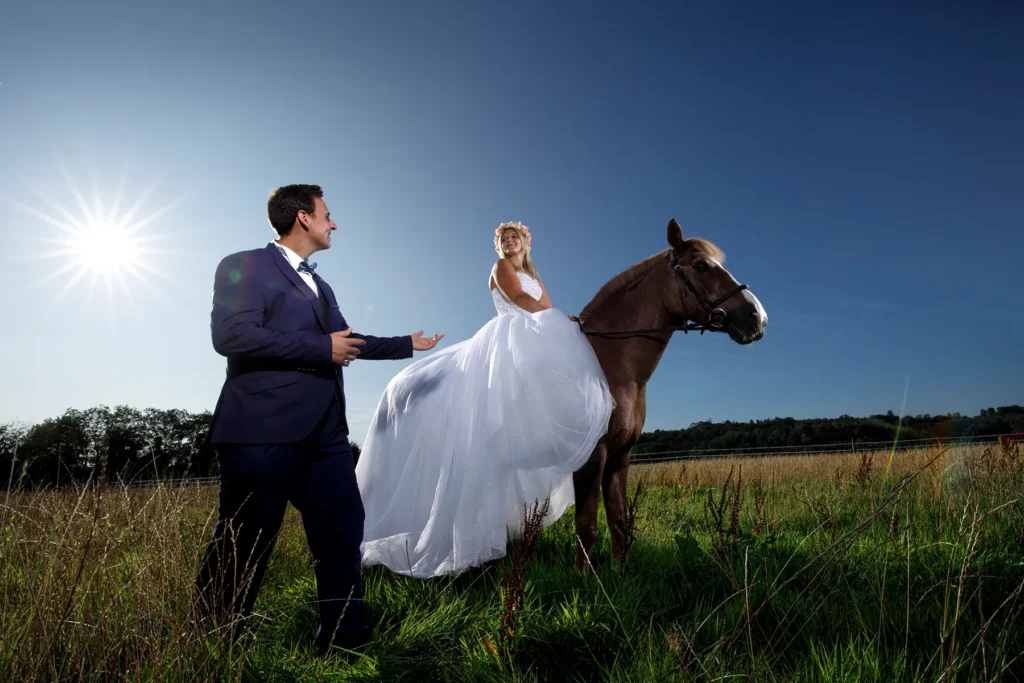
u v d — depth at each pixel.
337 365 2.43
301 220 2.62
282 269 2.45
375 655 2.25
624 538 3.51
